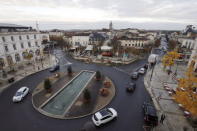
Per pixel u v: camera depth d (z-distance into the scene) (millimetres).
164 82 30750
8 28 46781
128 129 16516
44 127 16875
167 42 104125
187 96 15414
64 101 23000
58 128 16703
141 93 25703
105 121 17219
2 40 40344
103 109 19031
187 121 17781
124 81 31812
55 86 28359
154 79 32656
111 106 21359
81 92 25688
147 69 40781
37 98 23625
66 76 34344
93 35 90688
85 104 21625
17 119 18438
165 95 24766
